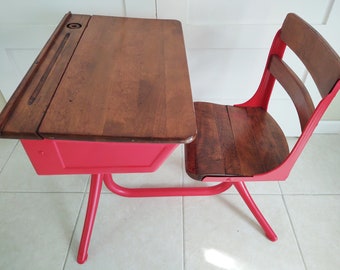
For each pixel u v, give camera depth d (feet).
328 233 3.83
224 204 4.17
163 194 4.03
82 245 3.41
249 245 3.68
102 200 4.19
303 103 2.71
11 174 4.53
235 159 2.95
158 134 1.97
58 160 2.35
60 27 3.15
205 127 3.32
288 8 3.78
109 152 2.30
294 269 3.46
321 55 2.45
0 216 3.94
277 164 2.93
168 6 3.77
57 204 4.12
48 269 3.42
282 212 4.08
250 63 4.38
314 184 4.48
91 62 2.66
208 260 3.53
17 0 3.72
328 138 5.32
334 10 3.72
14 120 2.00
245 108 3.67
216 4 3.76
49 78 2.42
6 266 3.43
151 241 3.71
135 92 2.34
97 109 2.14
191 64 4.42
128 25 3.33
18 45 4.17
